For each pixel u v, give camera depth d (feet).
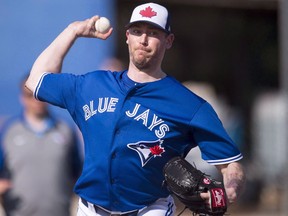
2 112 118.42
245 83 214.69
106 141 52.85
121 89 53.47
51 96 55.88
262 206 179.42
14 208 75.10
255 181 182.80
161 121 52.54
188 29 207.82
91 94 54.08
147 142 52.44
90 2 119.55
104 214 54.29
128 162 52.75
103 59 119.65
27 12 119.34
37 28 119.44
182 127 52.70
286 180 105.70
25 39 119.34
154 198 53.93
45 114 76.33
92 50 119.03
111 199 53.57
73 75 55.93
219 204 50.67
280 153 197.67
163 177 53.26
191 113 52.70
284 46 105.09
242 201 177.68
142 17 52.65
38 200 74.84
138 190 53.42
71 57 118.52
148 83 53.01
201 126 52.54
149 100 52.90
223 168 53.62
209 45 212.64
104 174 53.11
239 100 213.25
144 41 52.70
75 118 55.31
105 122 53.01
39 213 74.95
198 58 215.72
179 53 213.05
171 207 54.80
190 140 53.78
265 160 199.62
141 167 52.70
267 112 205.87
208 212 51.52
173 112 52.60
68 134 76.64
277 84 217.77
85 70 118.93
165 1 168.55
